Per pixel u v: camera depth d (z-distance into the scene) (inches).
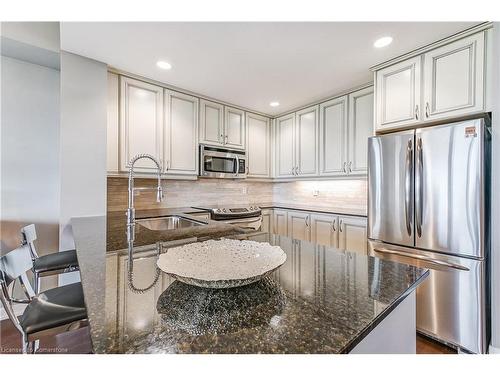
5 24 78.0
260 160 139.9
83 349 67.1
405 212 73.4
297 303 24.6
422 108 74.5
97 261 37.0
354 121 105.0
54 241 98.3
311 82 99.7
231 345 18.2
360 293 27.0
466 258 62.5
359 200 118.4
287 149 137.6
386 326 28.9
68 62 77.1
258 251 36.5
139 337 19.0
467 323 62.3
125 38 69.5
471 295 61.7
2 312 83.9
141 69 88.4
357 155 104.0
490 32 62.1
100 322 20.9
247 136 133.1
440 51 70.7
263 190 159.0
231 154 123.5
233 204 142.0
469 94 65.4
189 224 86.8
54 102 98.3
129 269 33.8
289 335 19.4
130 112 92.3
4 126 89.6
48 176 97.4
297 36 68.4
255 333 19.6
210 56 79.3
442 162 65.9
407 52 76.6
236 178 127.2
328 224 110.7
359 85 102.3
